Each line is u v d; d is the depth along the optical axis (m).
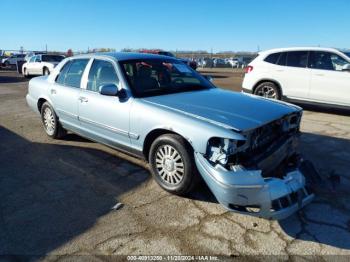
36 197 3.85
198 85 4.79
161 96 4.21
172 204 3.68
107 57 4.73
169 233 3.17
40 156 5.14
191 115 3.57
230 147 3.14
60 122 5.65
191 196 3.85
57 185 4.15
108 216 3.45
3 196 3.87
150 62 4.75
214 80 19.03
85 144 5.70
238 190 3.04
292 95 8.83
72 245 2.99
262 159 3.35
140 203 3.71
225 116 3.46
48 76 5.98
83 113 4.91
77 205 3.67
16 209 3.59
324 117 8.09
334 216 3.47
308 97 8.60
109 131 4.52
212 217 3.44
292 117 3.99
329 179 4.14
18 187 4.10
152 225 3.29
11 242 3.03
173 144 3.66
